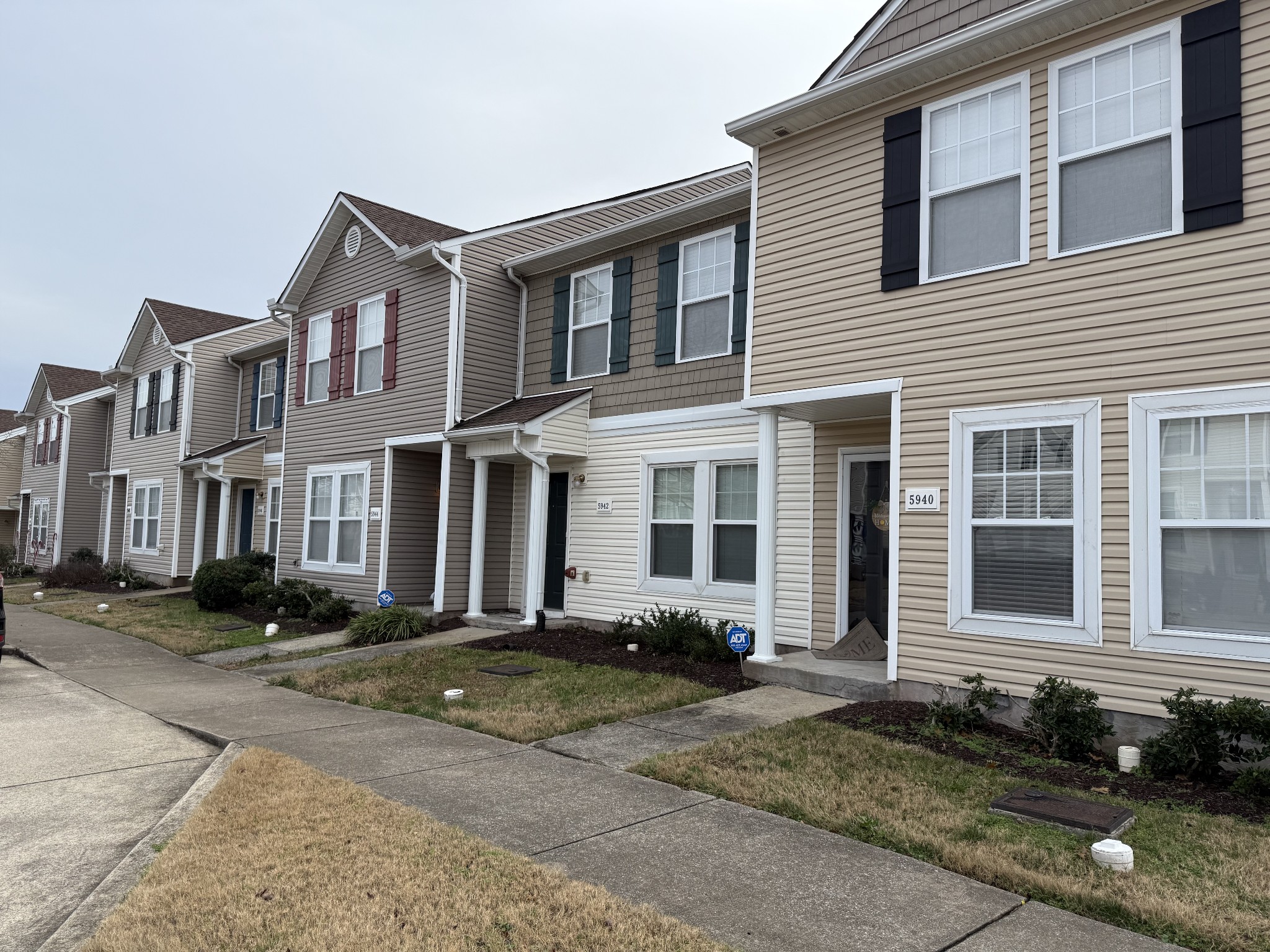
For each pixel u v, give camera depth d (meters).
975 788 5.44
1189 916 3.74
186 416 21.14
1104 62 6.83
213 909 3.82
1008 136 7.34
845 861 4.42
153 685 9.56
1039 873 4.16
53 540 28.00
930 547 7.49
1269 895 3.95
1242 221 6.07
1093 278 6.74
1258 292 5.98
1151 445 6.36
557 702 8.02
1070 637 6.64
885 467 9.30
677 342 11.41
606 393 12.34
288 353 17.31
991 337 7.27
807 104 8.40
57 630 13.94
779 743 6.43
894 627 7.66
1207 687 6.00
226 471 19.50
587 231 14.89
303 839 4.66
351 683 9.30
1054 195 6.99
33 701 8.72
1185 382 6.24
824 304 8.46
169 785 5.99
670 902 3.95
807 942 3.57
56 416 29.02
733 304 10.77
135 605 17.19
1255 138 6.07
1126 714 6.32
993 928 3.71
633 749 6.52
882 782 5.55
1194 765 5.63
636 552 11.66
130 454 24.02
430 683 9.13
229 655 11.61
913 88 7.94
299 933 3.60
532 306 13.89
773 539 8.94
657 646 10.15
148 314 22.97
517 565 13.88
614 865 4.36
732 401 10.67
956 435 7.39
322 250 16.12
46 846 4.85
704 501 10.88
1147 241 6.49
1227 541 6.03
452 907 3.84
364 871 4.22
